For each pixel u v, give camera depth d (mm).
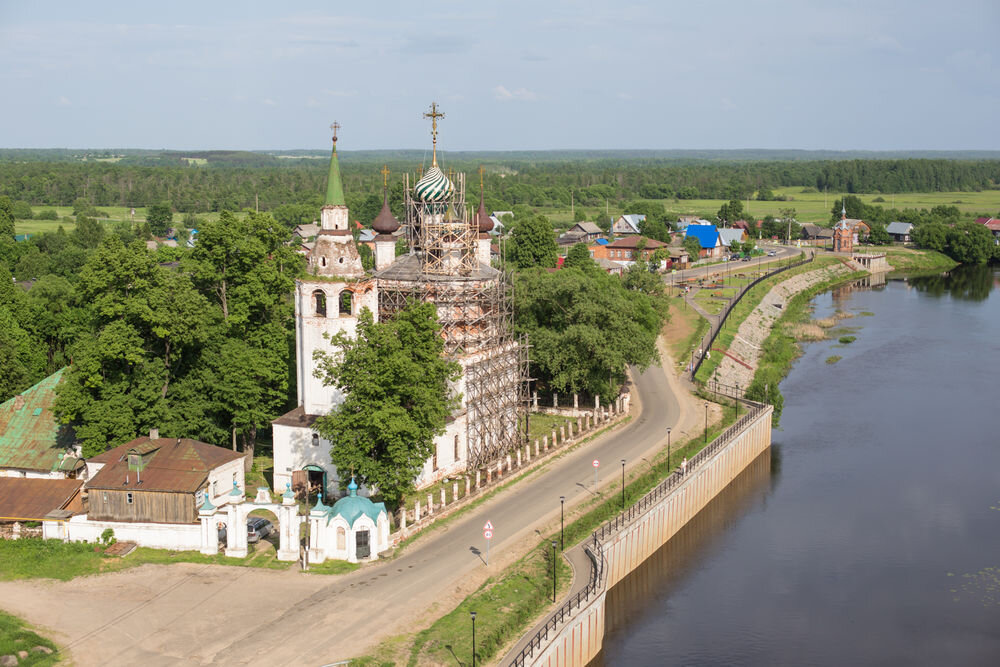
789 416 144250
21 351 122375
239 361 100312
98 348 93188
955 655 79438
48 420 99125
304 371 97688
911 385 160625
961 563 95875
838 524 105438
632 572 92312
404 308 106188
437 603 74750
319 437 96188
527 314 131625
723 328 189125
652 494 98375
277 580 78688
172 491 84875
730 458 116625
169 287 99000
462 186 118812
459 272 109125
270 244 110875
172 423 97250
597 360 124875
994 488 115062
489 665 66438
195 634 70062
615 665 77688
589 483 102750
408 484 88875
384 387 87250
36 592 76625
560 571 81438
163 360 99125
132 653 67500
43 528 85750
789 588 90875
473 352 107625
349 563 81938
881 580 92500
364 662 66125
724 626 83938
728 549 99500
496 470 106125
